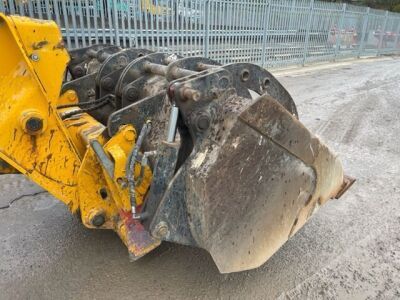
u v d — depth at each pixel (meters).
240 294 2.14
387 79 10.22
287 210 2.03
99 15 6.55
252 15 9.74
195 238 1.83
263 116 1.70
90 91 2.75
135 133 1.89
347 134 5.16
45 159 1.78
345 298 2.15
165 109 1.89
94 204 1.96
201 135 1.69
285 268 2.38
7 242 2.52
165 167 1.72
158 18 7.44
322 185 2.17
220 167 1.67
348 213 3.09
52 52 1.68
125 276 2.25
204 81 1.65
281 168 1.88
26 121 1.65
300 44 12.04
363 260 2.50
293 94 7.65
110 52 2.91
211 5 8.45
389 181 3.74
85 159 1.87
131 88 2.24
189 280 2.23
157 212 1.72
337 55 14.38
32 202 3.04
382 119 6.01
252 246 1.94
